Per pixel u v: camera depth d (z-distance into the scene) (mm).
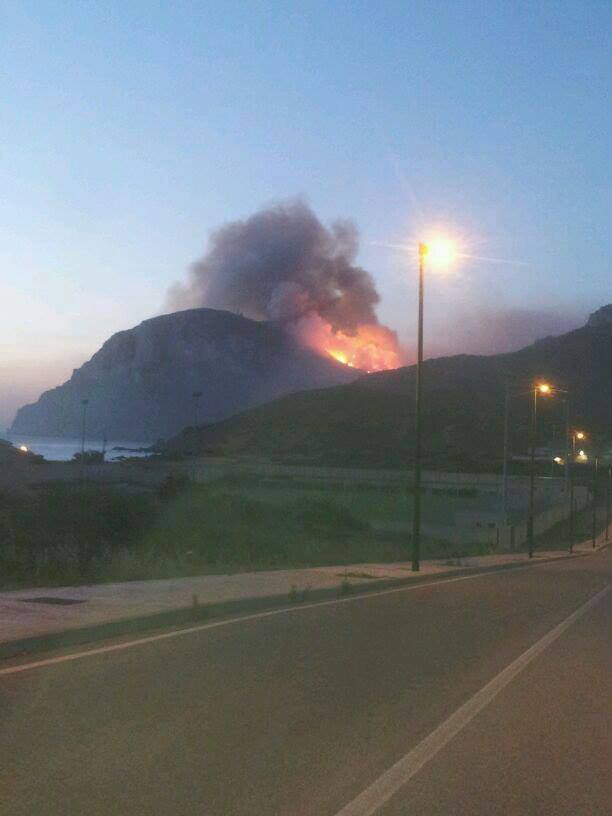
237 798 7480
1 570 22203
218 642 14773
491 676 13000
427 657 14320
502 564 41062
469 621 19094
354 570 29484
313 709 10578
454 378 169500
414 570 31500
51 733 9164
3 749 8633
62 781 7773
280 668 12852
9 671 11906
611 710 11070
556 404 155750
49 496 36250
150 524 36594
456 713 10641
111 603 17359
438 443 136500
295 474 98562
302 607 19922
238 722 9812
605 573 39250
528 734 9805
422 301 32812
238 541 36781
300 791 7695
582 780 8234
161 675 11992
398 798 7605
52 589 19812
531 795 7793
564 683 12688
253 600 19422
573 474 109188
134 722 9641
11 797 7375
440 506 76188
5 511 31828
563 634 17719
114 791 7559
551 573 37688
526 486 93250
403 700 11234
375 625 17703
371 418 151375
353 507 70625
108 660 12867
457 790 7859
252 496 64125
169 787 7695
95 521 34219
